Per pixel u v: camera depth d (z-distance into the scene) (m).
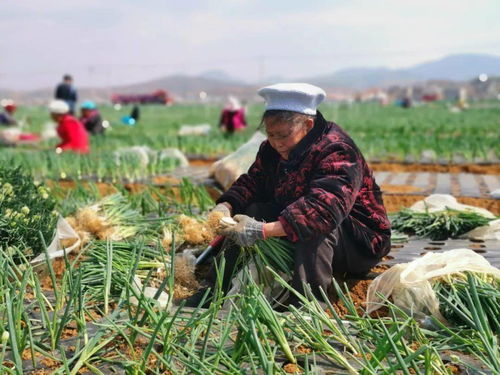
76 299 2.07
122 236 2.89
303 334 1.77
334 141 2.26
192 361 1.63
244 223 2.20
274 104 2.23
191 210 3.56
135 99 57.62
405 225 3.24
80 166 5.51
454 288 2.02
